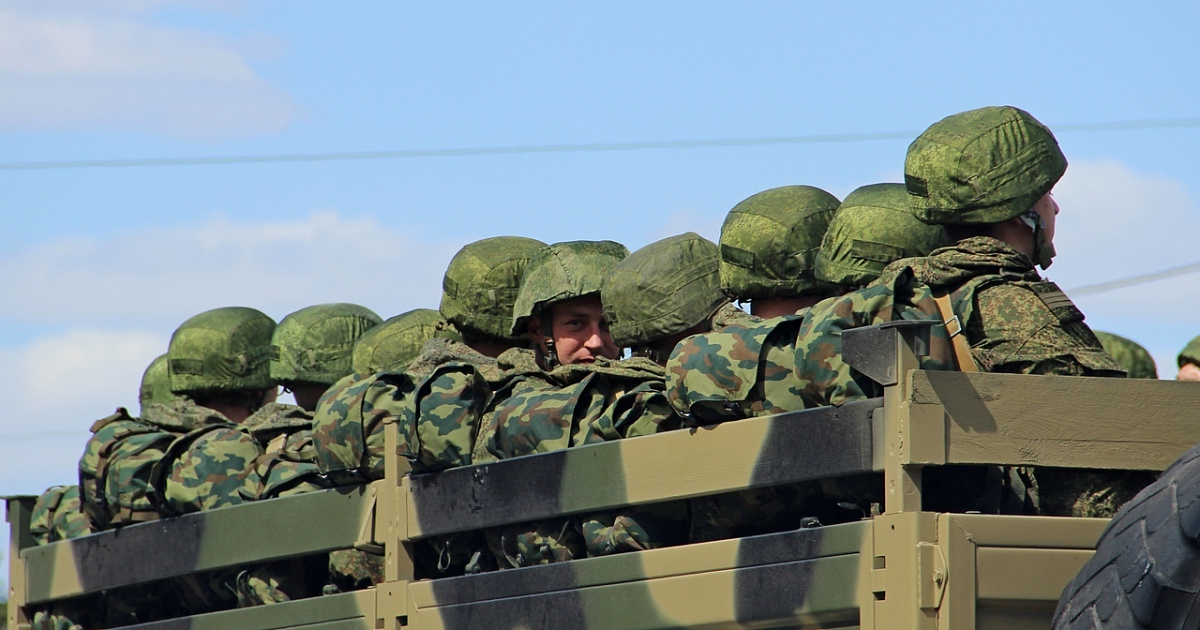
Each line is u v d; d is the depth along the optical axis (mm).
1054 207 21594
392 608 23562
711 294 24141
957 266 20031
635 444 20422
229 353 34312
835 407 18016
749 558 18781
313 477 26609
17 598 31562
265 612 25500
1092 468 17984
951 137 20906
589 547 21188
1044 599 17344
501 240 29234
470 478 22703
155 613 29938
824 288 23844
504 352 26672
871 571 17344
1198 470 15922
